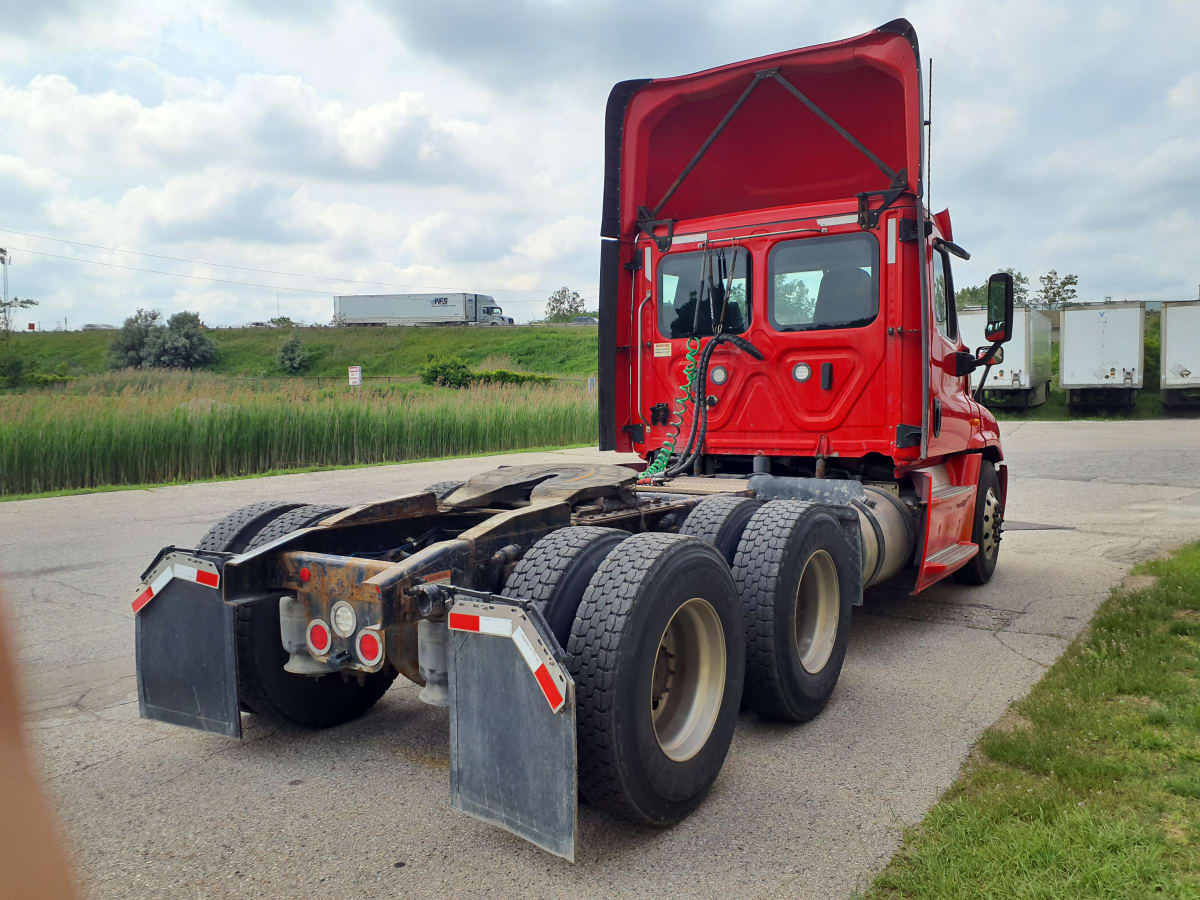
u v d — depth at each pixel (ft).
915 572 19.12
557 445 75.25
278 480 48.55
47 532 30.94
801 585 13.34
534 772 8.36
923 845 8.98
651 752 9.19
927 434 16.28
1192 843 8.84
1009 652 16.19
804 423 17.93
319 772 11.38
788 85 17.56
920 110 16.11
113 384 67.31
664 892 8.44
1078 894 7.90
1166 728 11.68
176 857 9.21
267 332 266.57
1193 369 90.68
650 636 9.18
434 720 13.32
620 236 19.74
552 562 9.82
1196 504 34.71
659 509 13.85
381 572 9.78
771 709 12.32
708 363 18.74
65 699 14.24
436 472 52.85
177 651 11.18
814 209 17.60
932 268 17.51
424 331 265.13
